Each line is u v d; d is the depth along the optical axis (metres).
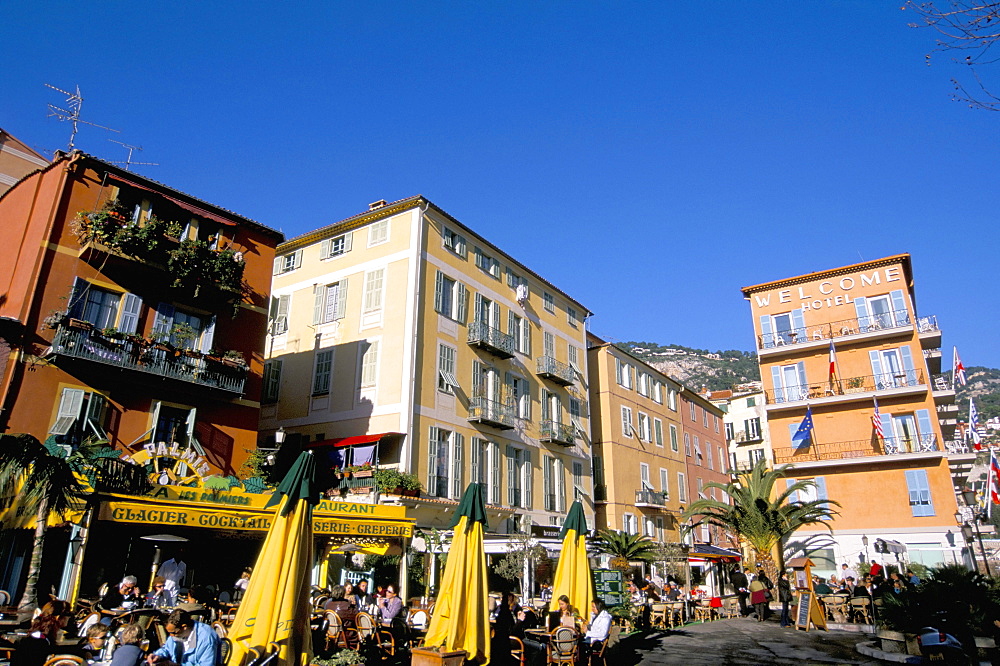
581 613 14.93
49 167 20.23
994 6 6.18
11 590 15.49
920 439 34.03
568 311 39.66
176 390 20.38
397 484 23.59
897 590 19.06
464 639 11.08
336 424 27.30
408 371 26.06
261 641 8.26
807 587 22.67
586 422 38.50
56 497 12.45
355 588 18.83
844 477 35.19
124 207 20.09
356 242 30.25
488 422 29.52
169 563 15.71
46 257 18.53
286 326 31.08
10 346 17.39
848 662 14.49
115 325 19.72
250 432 22.08
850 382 36.56
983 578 15.98
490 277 32.78
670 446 47.28
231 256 21.58
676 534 44.38
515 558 23.45
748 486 32.91
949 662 13.45
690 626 22.42
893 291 37.00
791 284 39.94
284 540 8.96
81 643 9.92
